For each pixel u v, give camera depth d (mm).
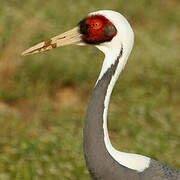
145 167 6902
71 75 16297
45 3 19938
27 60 16281
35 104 15039
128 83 16391
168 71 17125
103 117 6828
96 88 6895
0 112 13102
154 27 22344
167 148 11836
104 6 21719
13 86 15648
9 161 10281
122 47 6898
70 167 10297
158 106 15719
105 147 6777
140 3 23438
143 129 13508
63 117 13820
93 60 17094
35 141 11195
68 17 19141
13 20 17344
